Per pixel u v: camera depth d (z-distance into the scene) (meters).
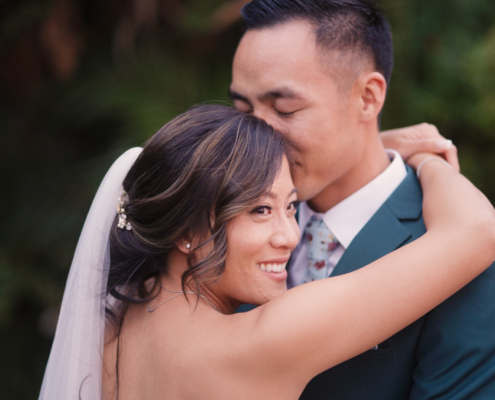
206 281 1.36
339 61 1.59
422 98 3.92
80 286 1.46
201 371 1.21
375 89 1.67
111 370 1.42
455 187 1.51
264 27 1.60
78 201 4.14
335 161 1.66
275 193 1.37
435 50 4.03
